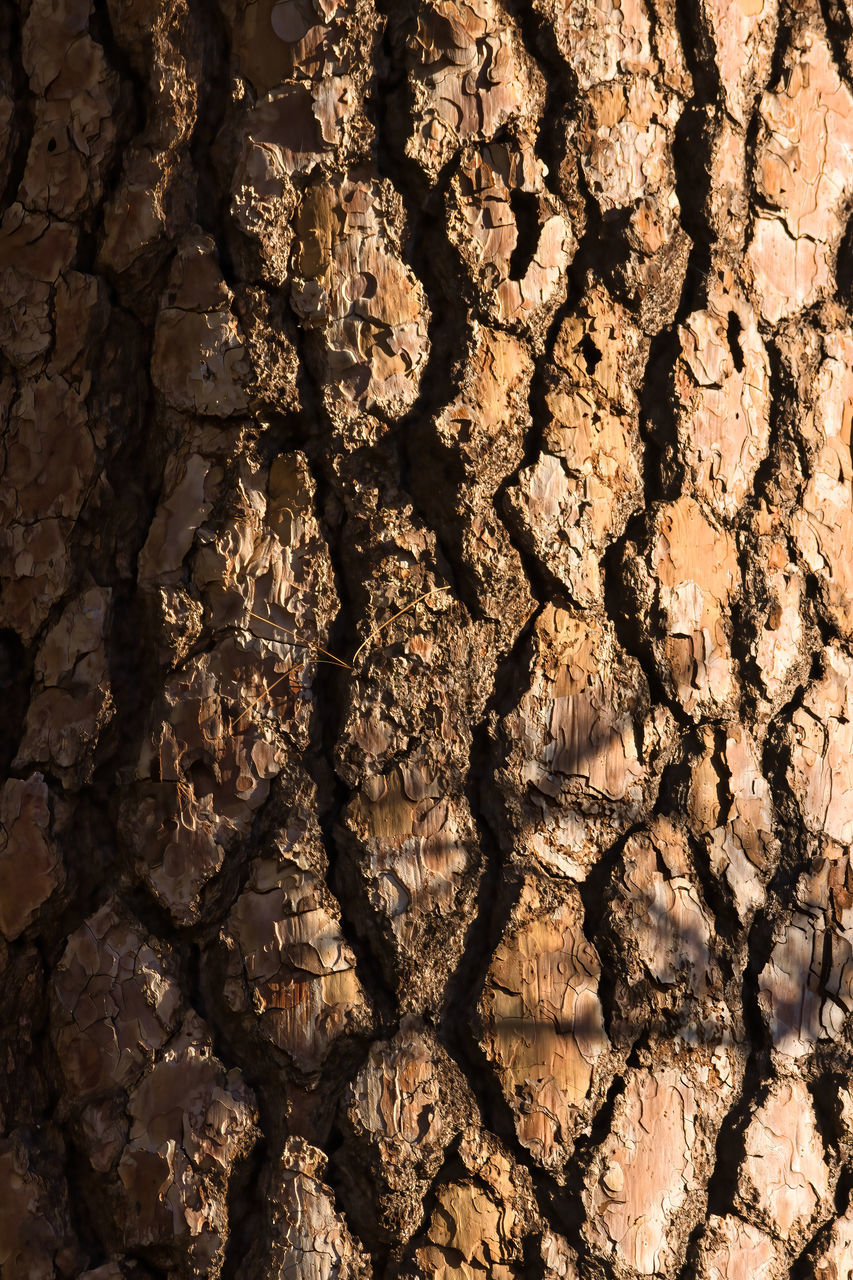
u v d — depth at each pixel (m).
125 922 2.17
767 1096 2.20
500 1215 2.15
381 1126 2.14
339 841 2.16
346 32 2.17
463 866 2.16
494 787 2.17
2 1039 2.17
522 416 2.18
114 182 2.19
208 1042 2.15
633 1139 2.17
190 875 2.16
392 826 2.16
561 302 2.19
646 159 2.20
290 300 2.16
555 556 2.18
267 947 2.15
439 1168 2.15
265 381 2.16
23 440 2.20
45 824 2.17
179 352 2.17
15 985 2.17
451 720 2.16
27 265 2.20
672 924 2.19
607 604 2.19
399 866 2.15
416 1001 2.15
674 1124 2.18
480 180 2.17
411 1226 2.14
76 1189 2.16
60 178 2.20
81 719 2.17
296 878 2.15
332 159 2.17
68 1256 2.15
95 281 2.19
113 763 2.18
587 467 2.19
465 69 2.17
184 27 2.18
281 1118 2.15
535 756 2.17
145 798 2.17
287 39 2.17
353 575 2.17
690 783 2.20
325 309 2.16
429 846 2.16
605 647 2.19
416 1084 2.15
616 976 2.17
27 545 2.19
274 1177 2.14
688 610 2.20
